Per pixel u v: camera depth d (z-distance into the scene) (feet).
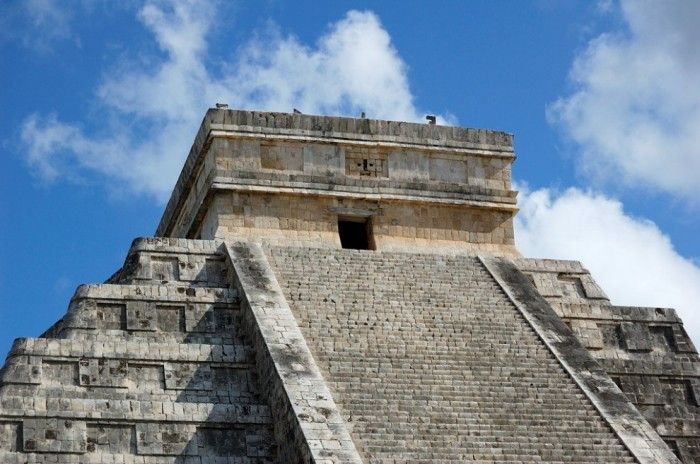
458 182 166.91
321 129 163.53
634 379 149.59
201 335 137.59
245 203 157.89
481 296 150.10
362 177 163.12
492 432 125.39
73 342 130.00
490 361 137.18
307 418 120.78
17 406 122.72
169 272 145.79
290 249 152.66
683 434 147.13
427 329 140.77
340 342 135.23
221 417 126.52
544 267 160.86
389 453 119.24
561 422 129.08
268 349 130.11
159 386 130.31
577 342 143.02
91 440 123.24
